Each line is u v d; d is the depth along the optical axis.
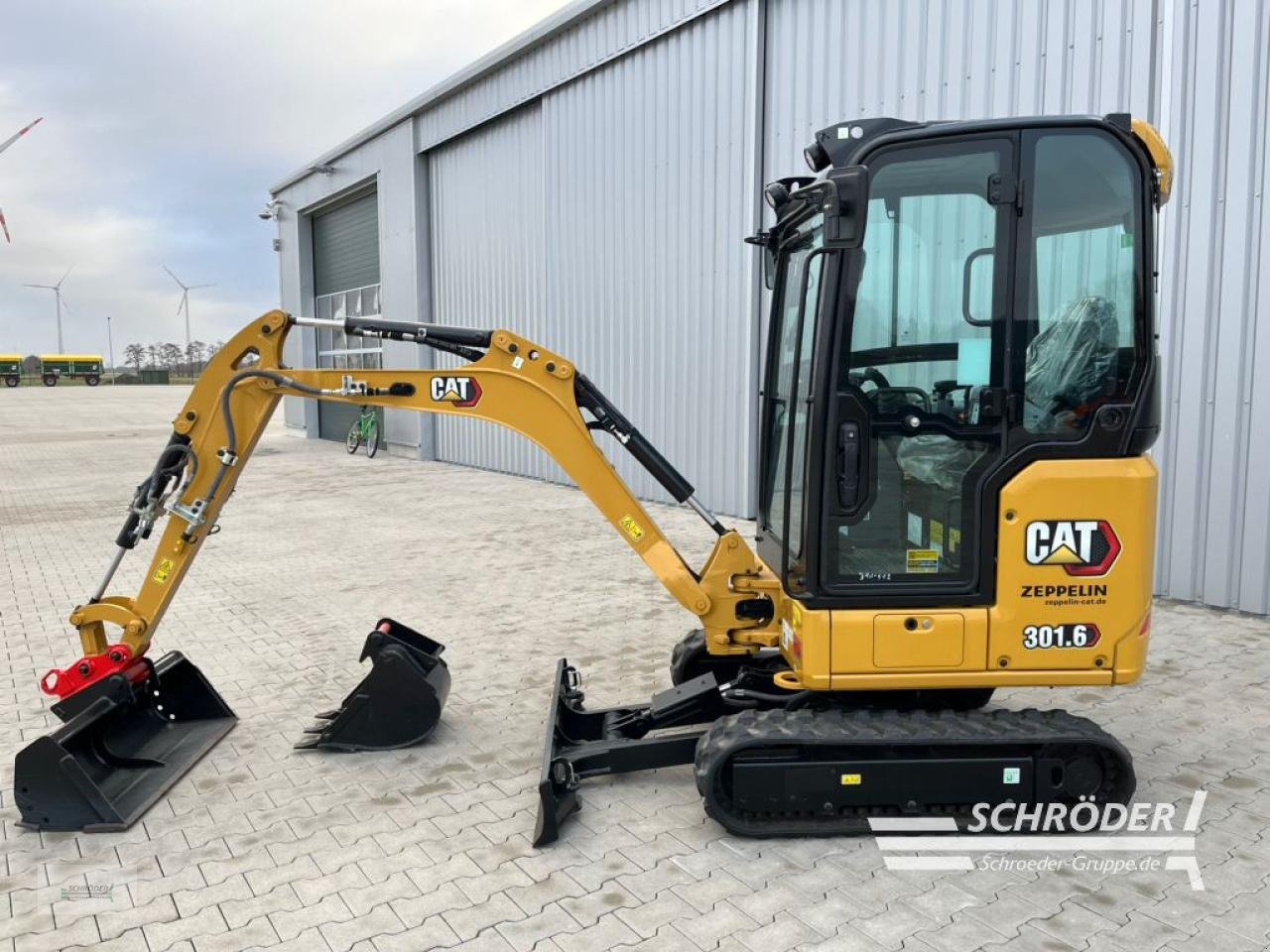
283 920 3.44
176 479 4.78
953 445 3.73
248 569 9.31
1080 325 3.67
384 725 4.95
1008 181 3.61
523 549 10.07
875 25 9.24
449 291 17.78
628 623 7.28
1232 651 6.12
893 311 3.71
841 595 3.77
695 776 4.19
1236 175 6.69
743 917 3.38
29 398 50.19
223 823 4.20
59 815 4.15
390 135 19.08
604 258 13.23
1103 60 7.38
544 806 3.90
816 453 3.75
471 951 3.23
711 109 11.17
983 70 8.27
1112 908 3.41
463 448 18.00
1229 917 3.35
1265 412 6.66
